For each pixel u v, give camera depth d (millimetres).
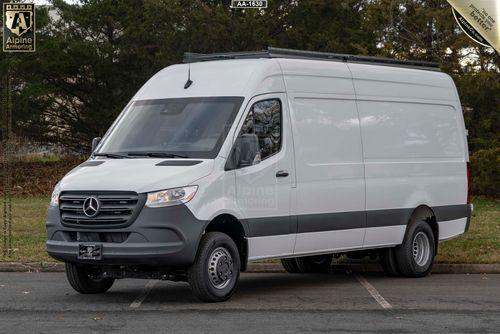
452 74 31109
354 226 13047
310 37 33875
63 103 39844
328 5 33719
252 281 13750
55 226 11062
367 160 13352
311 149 12422
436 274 14758
